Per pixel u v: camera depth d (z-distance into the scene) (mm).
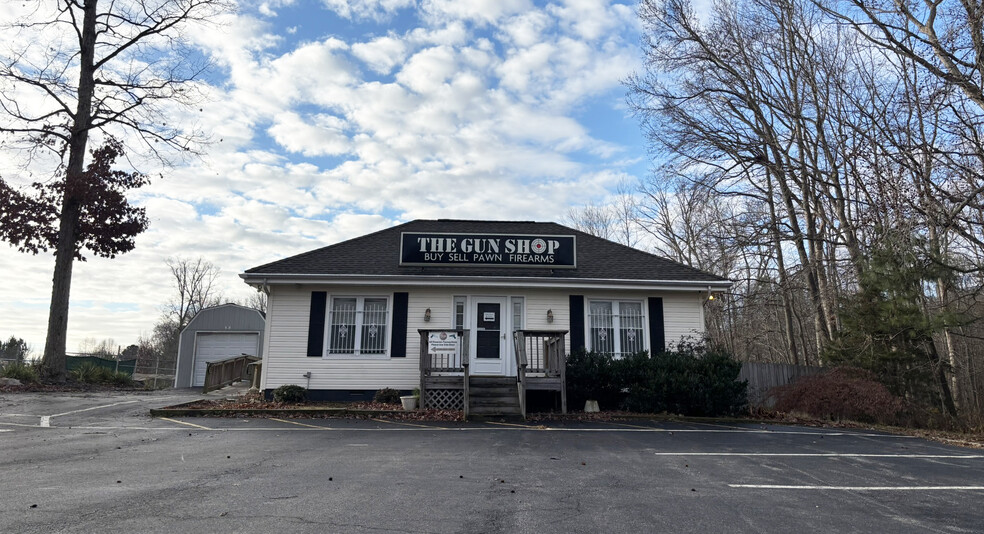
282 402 14062
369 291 15461
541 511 5117
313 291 15312
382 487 5941
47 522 4488
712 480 6637
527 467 7215
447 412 12883
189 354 24375
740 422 13023
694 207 26594
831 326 20516
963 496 6086
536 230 18781
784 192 23484
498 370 15219
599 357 14055
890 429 13039
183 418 11773
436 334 13703
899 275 15008
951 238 15281
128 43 19562
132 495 5406
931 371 15344
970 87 13977
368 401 14852
